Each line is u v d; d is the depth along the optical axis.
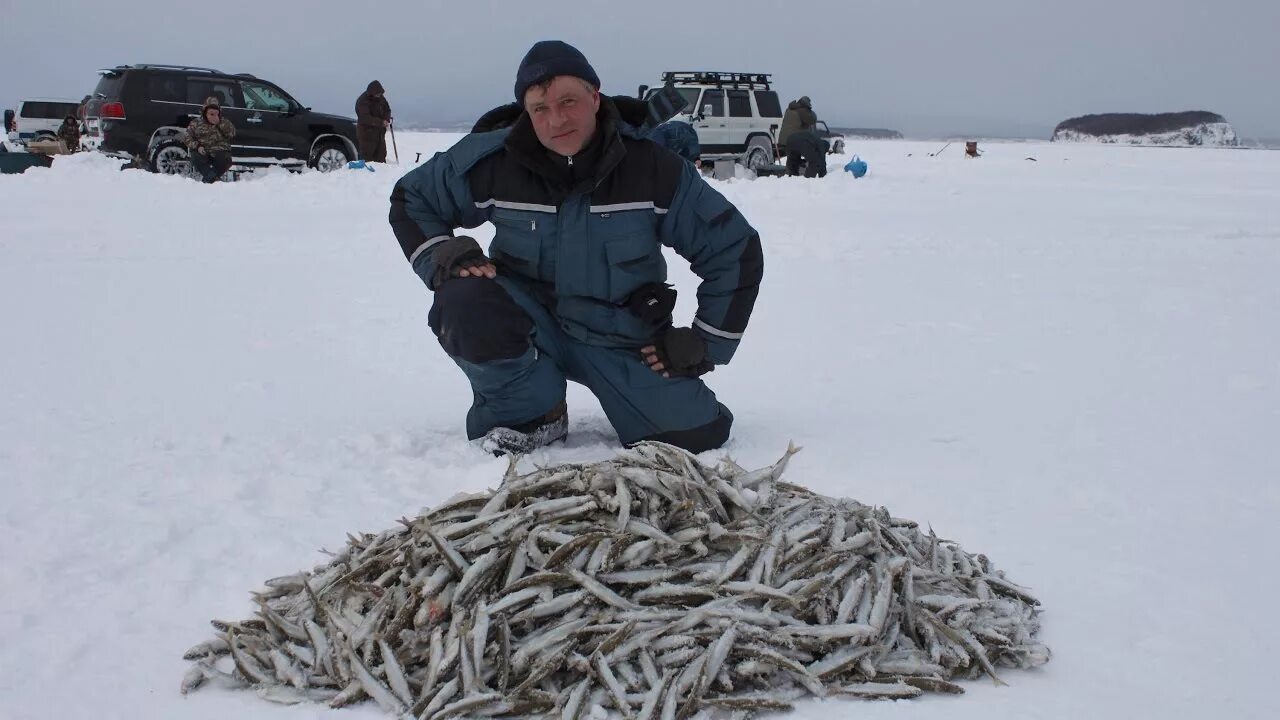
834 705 2.32
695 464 2.92
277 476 3.77
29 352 6.09
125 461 3.97
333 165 20.44
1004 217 14.09
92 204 14.01
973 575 2.83
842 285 8.68
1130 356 6.07
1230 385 5.38
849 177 18.88
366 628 2.45
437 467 3.90
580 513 2.68
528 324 3.88
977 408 4.89
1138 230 12.62
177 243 10.84
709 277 4.02
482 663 2.34
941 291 8.41
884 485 3.78
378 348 6.33
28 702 2.33
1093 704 2.34
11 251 10.02
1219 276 9.18
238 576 2.98
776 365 5.85
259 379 5.50
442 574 2.52
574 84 3.58
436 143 39.06
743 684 2.37
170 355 6.07
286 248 10.70
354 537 2.95
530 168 3.80
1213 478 3.90
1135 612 2.81
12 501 3.53
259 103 19.81
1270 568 3.10
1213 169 28.64
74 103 29.80
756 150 23.00
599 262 3.91
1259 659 2.56
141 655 2.55
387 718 2.25
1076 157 36.69
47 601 2.81
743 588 2.50
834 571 2.61
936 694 2.37
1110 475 3.92
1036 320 7.20
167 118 18.84
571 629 2.39
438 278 3.90
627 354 4.04
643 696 2.26
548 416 4.14
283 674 2.40
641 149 3.85
